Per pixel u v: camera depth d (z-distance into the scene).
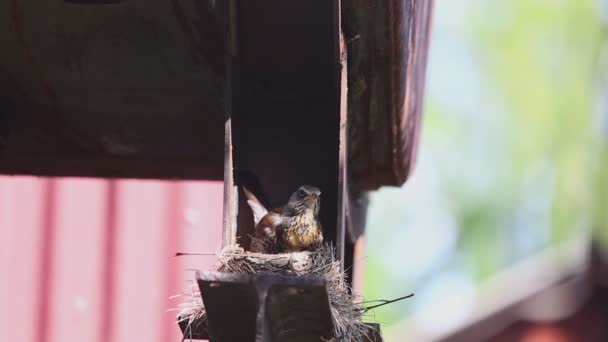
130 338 9.92
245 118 7.05
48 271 10.11
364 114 7.28
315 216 6.89
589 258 14.73
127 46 6.90
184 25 6.66
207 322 5.95
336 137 7.06
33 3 6.54
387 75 6.77
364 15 6.31
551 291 14.73
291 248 6.82
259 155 7.07
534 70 24.81
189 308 6.21
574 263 14.88
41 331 10.01
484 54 25.05
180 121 7.65
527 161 24.53
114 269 10.06
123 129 7.71
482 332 14.85
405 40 6.58
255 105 7.07
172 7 6.52
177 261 9.99
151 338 9.89
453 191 24.62
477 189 24.62
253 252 6.68
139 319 9.93
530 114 24.62
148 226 10.09
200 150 7.89
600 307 14.68
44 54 7.00
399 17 6.26
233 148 6.60
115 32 6.79
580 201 24.44
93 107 7.53
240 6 6.50
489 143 24.67
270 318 5.77
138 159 8.03
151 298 9.95
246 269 6.04
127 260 10.06
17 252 10.15
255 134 7.08
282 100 7.08
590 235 16.22
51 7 6.57
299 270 6.02
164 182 10.12
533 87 24.70
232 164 6.43
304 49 6.72
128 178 8.33
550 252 15.89
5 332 10.00
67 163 8.06
